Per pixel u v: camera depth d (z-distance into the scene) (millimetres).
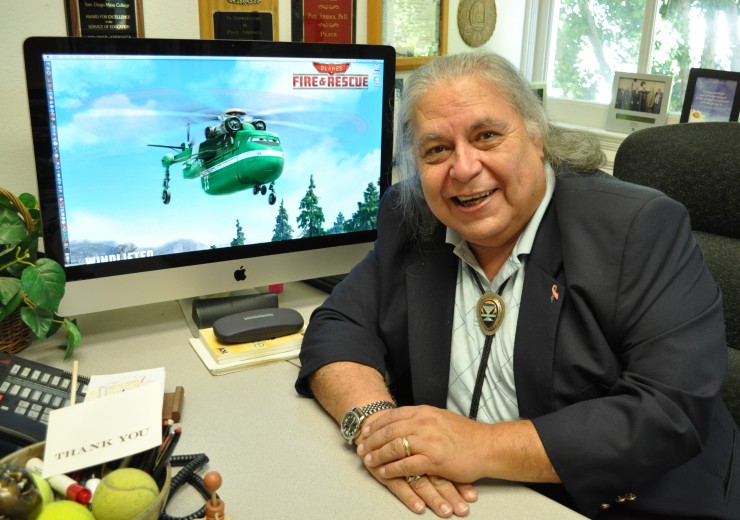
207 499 845
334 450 958
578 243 990
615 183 1048
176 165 1245
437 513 825
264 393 1121
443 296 1135
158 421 812
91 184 1184
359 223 1469
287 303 1489
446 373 1108
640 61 2062
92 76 1145
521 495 867
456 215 1040
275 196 1354
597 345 959
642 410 863
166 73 1200
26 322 1132
